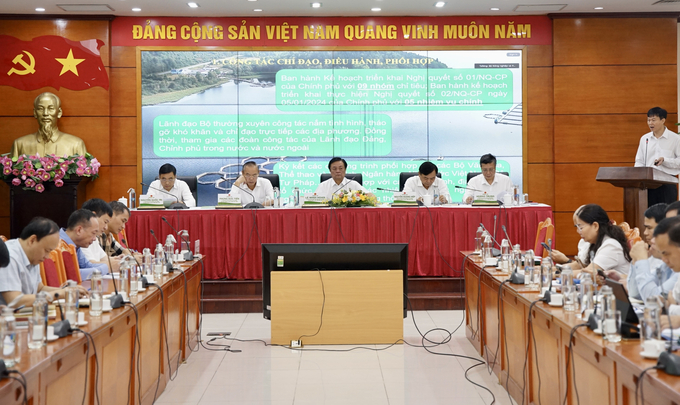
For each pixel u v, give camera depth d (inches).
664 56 313.1
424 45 318.3
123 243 200.7
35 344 78.6
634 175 211.2
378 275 176.1
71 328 88.0
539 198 318.0
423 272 234.8
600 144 314.3
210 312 231.5
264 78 318.3
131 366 112.1
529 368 116.8
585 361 88.3
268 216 233.6
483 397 131.8
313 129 320.5
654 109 260.5
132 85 312.8
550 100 317.1
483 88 319.3
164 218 231.3
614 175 217.0
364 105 320.2
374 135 321.1
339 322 176.2
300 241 233.8
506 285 132.6
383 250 175.8
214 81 316.8
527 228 233.3
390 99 320.2
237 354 169.2
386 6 300.5
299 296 175.9
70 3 288.7
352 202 236.8
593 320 88.3
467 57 318.7
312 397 132.7
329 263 176.2
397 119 321.1
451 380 144.1
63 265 130.6
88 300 106.9
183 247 231.8
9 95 305.4
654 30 312.5
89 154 301.4
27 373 68.6
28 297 102.2
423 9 306.3
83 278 146.3
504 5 299.4
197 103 316.8
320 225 233.8
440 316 220.7
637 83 313.4
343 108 320.2
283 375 148.9
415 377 146.5
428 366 155.6
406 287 177.5
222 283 234.2
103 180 309.7
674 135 259.4
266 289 178.4
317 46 317.4
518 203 247.1
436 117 321.1
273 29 316.8
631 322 82.0
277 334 176.6
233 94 317.7
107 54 308.0
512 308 130.8
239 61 317.4
